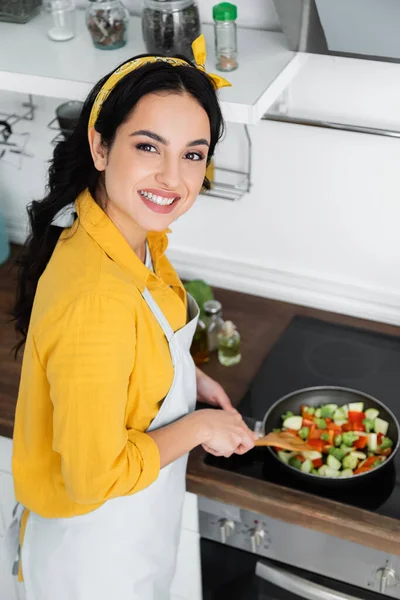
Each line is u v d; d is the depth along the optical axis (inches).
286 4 58.9
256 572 67.0
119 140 48.1
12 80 64.1
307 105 72.6
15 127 85.2
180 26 62.0
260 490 62.8
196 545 69.5
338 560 63.2
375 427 67.8
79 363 47.7
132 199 49.2
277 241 81.6
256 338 79.0
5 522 79.1
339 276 80.9
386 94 69.1
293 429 68.2
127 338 49.3
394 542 58.9
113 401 48.6
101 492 50.7
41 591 62.7
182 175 49.1
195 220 84.1
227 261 85.0
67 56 65.7
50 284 50.0
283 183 77.5
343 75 69.6
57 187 53.7
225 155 78.3
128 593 62.8
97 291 48.3
